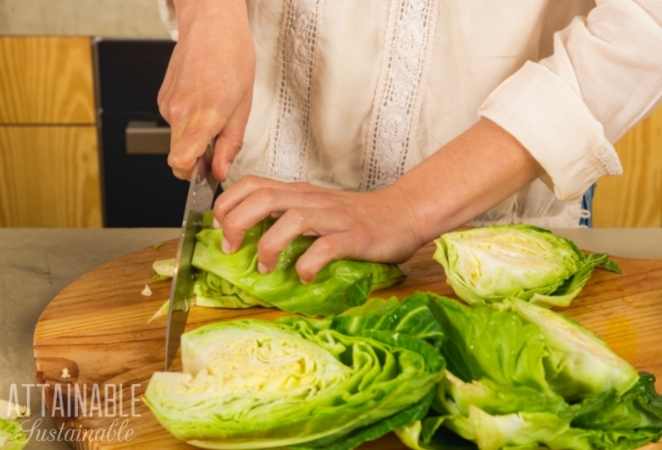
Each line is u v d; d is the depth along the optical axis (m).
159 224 2.23
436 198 1.07
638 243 1.30
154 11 2.05
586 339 0.89
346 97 1.31
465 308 0.89
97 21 2.04
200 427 0.79
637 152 2.08
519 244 1.10
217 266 1.05
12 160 2.13
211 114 1.04
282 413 0.79
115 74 2.09
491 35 1.24
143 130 2.13
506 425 0.78
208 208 1.12
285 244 1.02
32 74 2.07
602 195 2.13
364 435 0.79
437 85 1.28
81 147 2.13
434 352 0.82
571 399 0.86
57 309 1.05
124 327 1.02
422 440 0.80
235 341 0.86
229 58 1.09
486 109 1.08
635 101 1.06
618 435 0.79
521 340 0.86
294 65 1.32
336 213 1.04
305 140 1.37
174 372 0.89
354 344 0.84
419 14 1.25
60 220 2.19
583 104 1.04
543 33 1.27
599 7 1.07
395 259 1.08
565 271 1.09
